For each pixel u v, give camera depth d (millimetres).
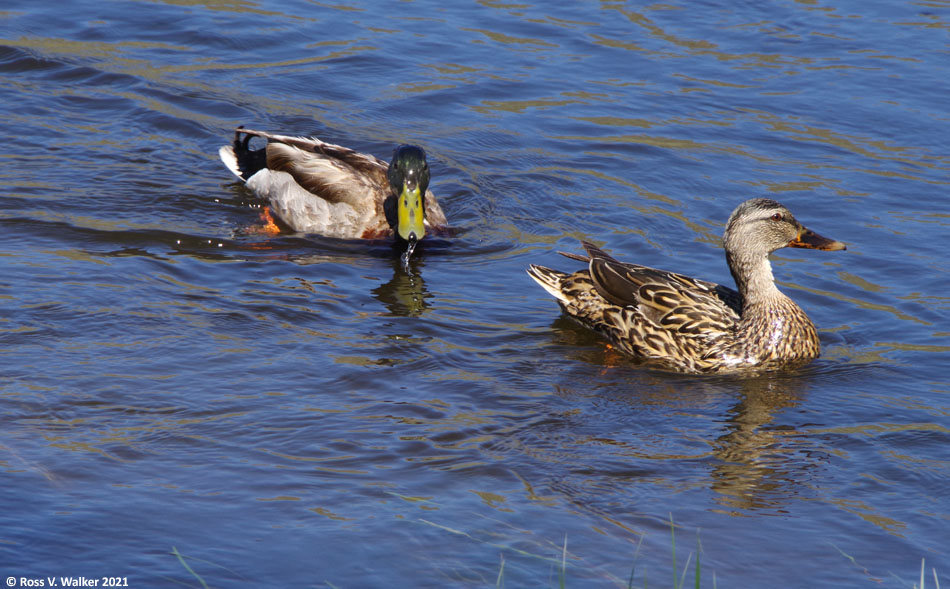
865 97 20422
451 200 17328
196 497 9320
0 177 16766
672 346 12828
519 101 20438
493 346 12930
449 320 13531
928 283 14453
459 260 15492
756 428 11078
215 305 13469
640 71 21578
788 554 8812
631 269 13445
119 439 10219
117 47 22016
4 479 9398
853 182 17469
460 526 9039
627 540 8953
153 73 20984
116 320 12766
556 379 12172
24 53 21234
